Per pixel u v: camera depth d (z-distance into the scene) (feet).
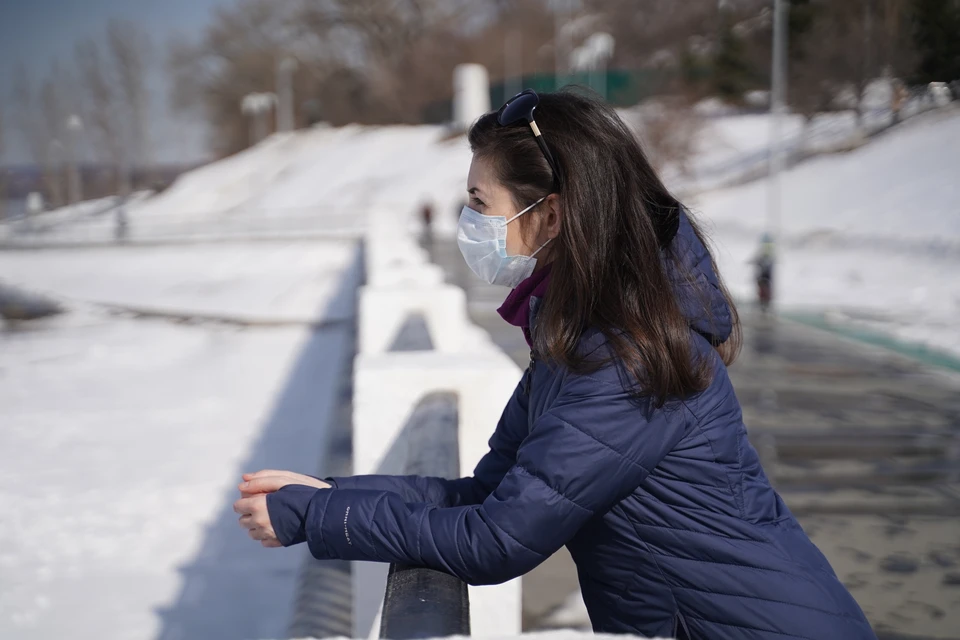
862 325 41.14
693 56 118.62
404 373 9.44
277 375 45.70
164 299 91.20
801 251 61.72
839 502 16.14
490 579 4.72
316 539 4.91
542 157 5.18
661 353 4.66
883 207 58.29
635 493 4.91
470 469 9.54
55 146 156.56
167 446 31.30
